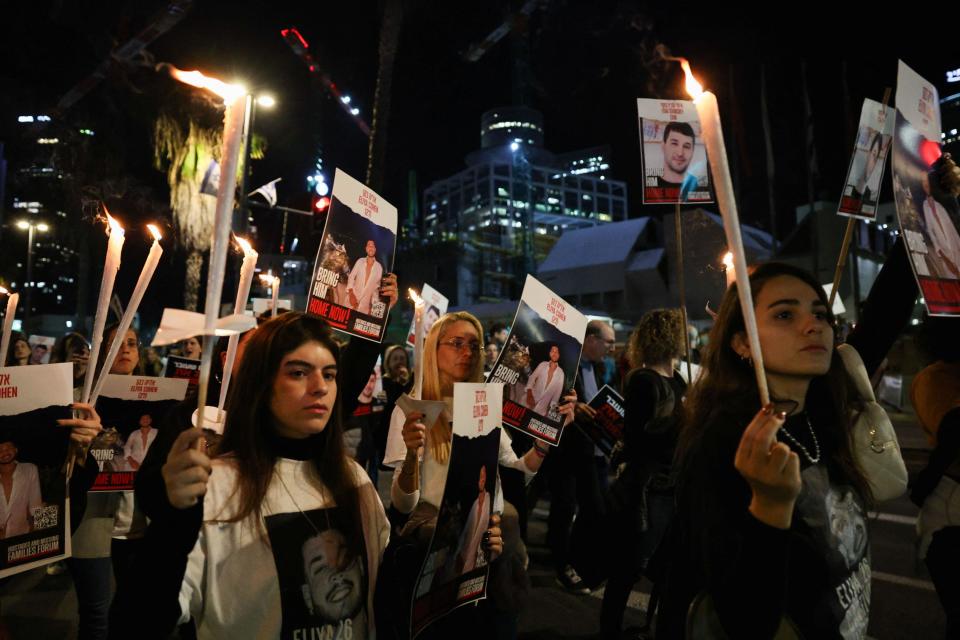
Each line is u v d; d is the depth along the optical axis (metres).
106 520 3.26
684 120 3.61
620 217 127.44
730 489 1.50
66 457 2.32
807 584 1.59
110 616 1.44
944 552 2.40
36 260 34.84
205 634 1.67
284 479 1.84
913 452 10.82
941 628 4.17
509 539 2.82
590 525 3.96
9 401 2.24
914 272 1.95
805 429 1.76
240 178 12.62
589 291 39.56
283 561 1.74
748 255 30.55
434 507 2.61
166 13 14.07
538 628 4.48
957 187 2.15
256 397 1.83
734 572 1.38
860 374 2.08
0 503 2.18
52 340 10.36
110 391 3.34
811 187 23.47
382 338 3.06
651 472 3.75
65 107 14.98
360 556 1.88
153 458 1.75
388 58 7.82
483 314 28.78
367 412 6.56
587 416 4.37
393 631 1.95
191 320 1.30
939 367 2.70
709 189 3.54
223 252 1.20
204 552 1.69
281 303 6.02
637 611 4.77
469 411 2.13
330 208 2.91
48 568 5.51
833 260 27.12
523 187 107.94
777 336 1.71
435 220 123.12
